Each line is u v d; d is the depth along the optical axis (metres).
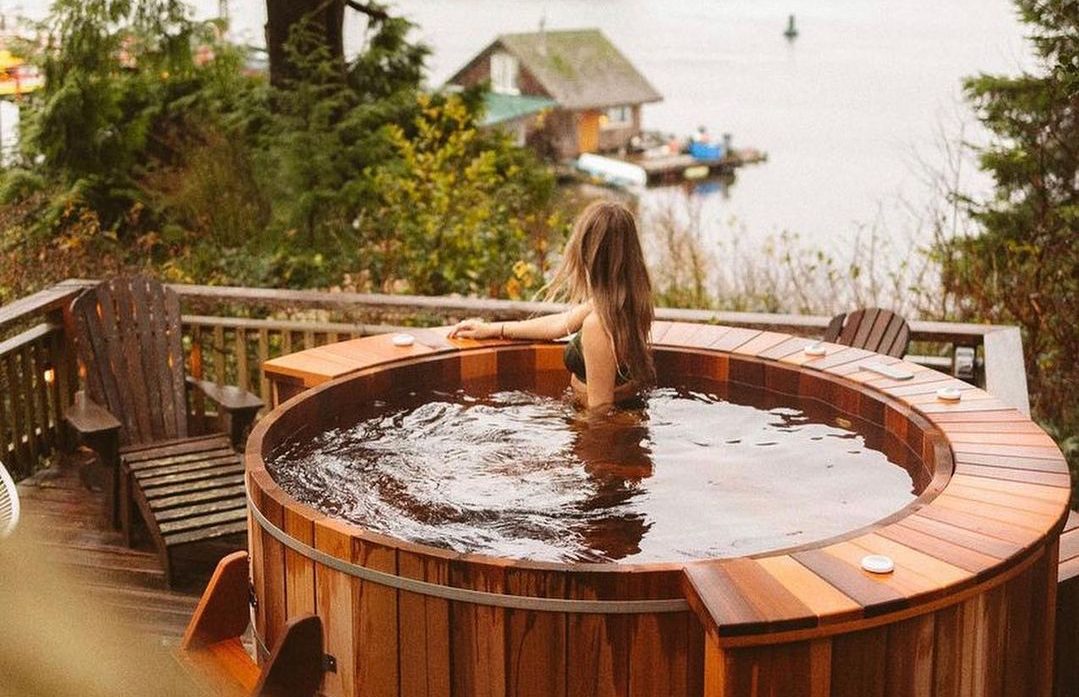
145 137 9.77
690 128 39.44
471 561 2.58
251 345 7.18
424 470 3.50
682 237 7.67
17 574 0.37
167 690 0.39
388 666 2.76
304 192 8.47
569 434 3.81
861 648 2.42
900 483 3.36
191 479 4.55
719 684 2.37
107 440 4.68
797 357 4.26
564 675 2.59
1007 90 6.82
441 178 8.01
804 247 7.38
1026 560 2.68
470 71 39.16
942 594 2.46
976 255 6.97
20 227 8.03
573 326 4.39
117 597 0.43
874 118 35.06
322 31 9.62
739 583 2.47
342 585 2.80
